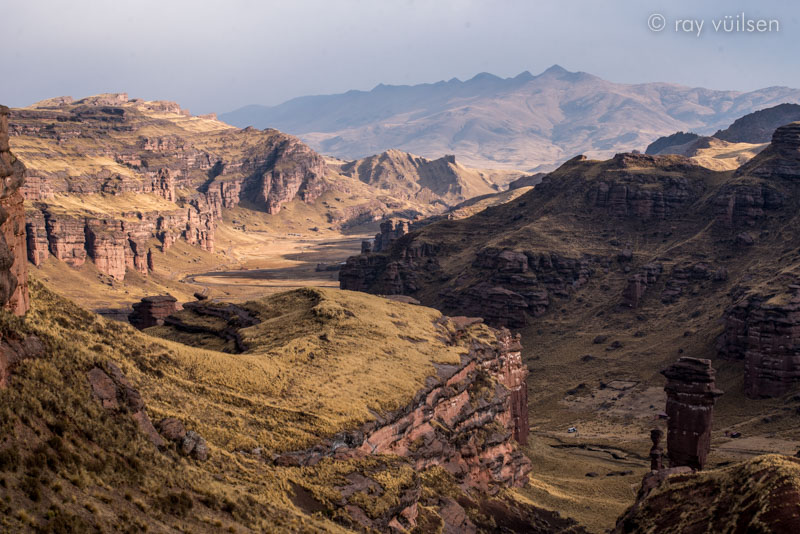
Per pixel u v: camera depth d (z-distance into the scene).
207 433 53.78
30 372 36.06
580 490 111.62
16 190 43.81
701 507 52.34
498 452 100.62
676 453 106.50
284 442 58.41
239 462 51.12
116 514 30.95
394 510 56.47
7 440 29.64
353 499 54.50
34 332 39.34
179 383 62.56
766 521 44.44
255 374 72.56
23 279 44.66
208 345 114.19
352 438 65.00
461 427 96.31
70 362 39.69
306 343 91.56
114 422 38.91
